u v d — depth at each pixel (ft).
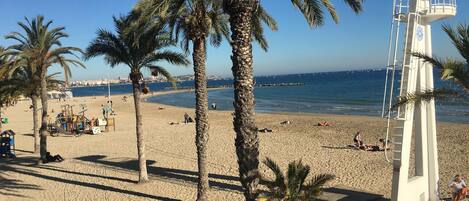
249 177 36.91
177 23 51.98
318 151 86.22
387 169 68.28
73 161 84.33
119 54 59.16
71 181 67.05
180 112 214.07
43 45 79.66
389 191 56.29
